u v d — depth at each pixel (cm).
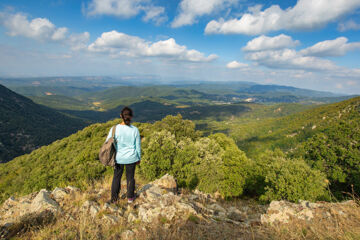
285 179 1186
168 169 1222
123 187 531
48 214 339
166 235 273
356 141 1570
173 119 2816
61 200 405
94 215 341
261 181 1609
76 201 398
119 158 381
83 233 275
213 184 1266
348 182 1474
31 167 2780
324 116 12250
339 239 274
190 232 292
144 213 346
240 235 301
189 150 1291
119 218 338
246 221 397
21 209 399
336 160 1586
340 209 381
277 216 397
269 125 16538
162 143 1266
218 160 1503
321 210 390
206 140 1991
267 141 12306
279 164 1280
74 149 2828
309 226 329
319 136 1875
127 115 383
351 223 319
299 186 1113
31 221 312
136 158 394
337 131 1761
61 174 1306
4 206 436
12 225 300
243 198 1540
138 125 3244
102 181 612
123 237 275
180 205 378
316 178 1134
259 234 310
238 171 1476
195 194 668
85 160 1820
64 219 328
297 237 290
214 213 436
